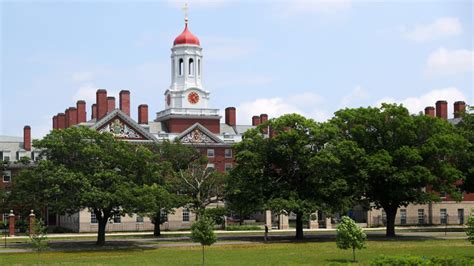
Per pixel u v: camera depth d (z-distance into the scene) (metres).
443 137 87.25
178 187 99.88
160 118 140.62
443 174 87.38
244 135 91.12
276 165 89.81
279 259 60.44
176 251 69.50
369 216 116.88
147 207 77.12
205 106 139.88
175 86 141.00
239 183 88.44
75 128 80.69
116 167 80.56
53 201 77.31
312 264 55.62
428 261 45.16
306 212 84.81
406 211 119.44
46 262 58.38
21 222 105.38
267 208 84.56
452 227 109.75
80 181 75.75
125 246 76.56
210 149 132.12
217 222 107.56
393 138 89.31
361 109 91.25
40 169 77.44
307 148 88.88
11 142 133.62
